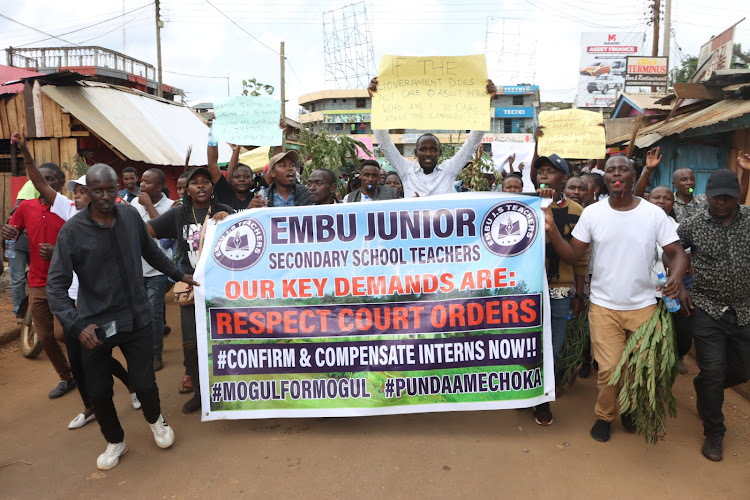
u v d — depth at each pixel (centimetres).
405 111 435
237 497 311
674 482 321
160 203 588
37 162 1107
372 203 380
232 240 384
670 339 343
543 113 532
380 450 361
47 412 435
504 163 967
